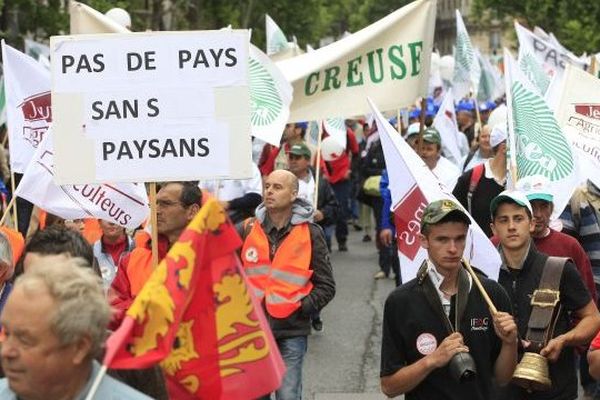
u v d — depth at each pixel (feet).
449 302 19.56
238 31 21.86
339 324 45.24
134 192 27.66
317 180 42.55
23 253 19.70
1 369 14.06
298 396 27.30
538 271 22.53
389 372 19.58
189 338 14.55
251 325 14.62
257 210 28.12
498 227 22.70
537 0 162.09
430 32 36.99
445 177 40.81
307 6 170.60
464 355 18.89
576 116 33.22
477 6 178.40
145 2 124.88
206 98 21.94
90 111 21.91
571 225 30.86
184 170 21.97
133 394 12.75
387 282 56.03
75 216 27.71
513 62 30.25
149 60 21.88
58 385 12.11
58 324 11.82
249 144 21.95
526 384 21.44
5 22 88.79
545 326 22.04
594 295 25.62
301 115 37.32
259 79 36.19
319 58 37.19
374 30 36.91
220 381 14.61
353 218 82.07
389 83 37.14
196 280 13.87
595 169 32.53
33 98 31.86
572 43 154.10
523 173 29.89
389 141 24.29
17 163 31.81
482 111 78.02
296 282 27.32
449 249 19.20
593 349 18.83
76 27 35.53
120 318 18.07
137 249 24.17
